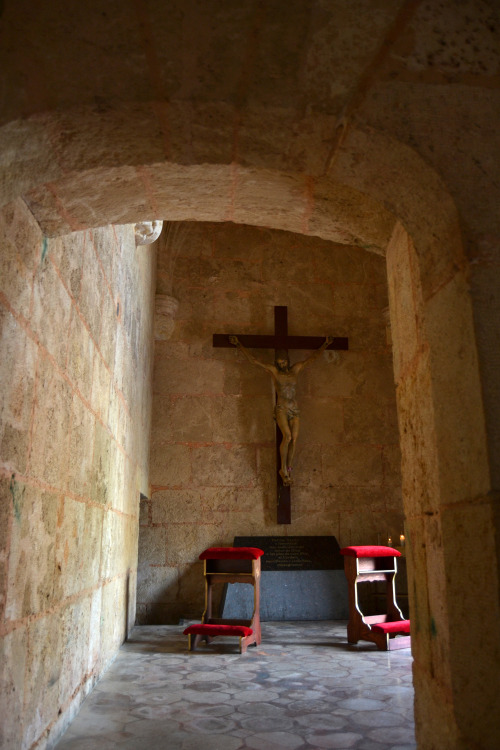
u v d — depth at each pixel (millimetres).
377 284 7965
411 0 1565
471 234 1476
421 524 1877
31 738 2102
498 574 1285
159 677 3611
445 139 1539
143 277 6113
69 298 2629
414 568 1976
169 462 7137
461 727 1463
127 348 4824
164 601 6730
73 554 2791
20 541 1965
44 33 1483
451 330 1548
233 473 7176
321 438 7375
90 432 3186
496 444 1340
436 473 1708
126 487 4914
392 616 4902
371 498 7234
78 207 2061
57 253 2389
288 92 1542
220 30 1525
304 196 2109
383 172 1681
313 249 8031
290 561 6723
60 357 2479
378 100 1545
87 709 2908
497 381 1381
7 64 1445
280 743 2424
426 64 1561
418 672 1912
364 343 7738
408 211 1745
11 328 1838
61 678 2553
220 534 6980
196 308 7676
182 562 6859
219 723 2691
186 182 2010
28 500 2049
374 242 2381
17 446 1922
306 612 6359
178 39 1521
